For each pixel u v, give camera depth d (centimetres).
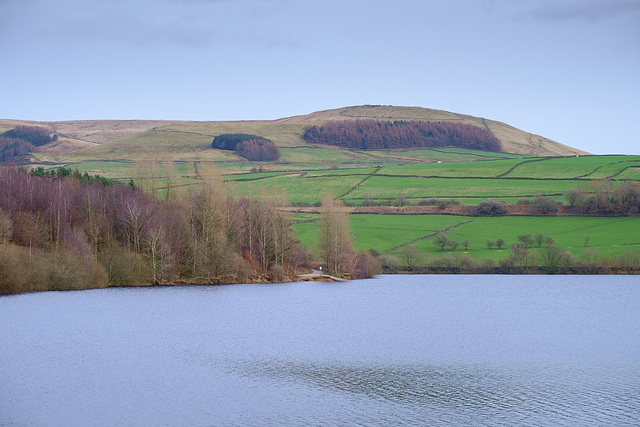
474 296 13250
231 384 6353
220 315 10331
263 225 15350
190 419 5356
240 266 14488
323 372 6825
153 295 12000
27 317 9431
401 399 5897
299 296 12850
